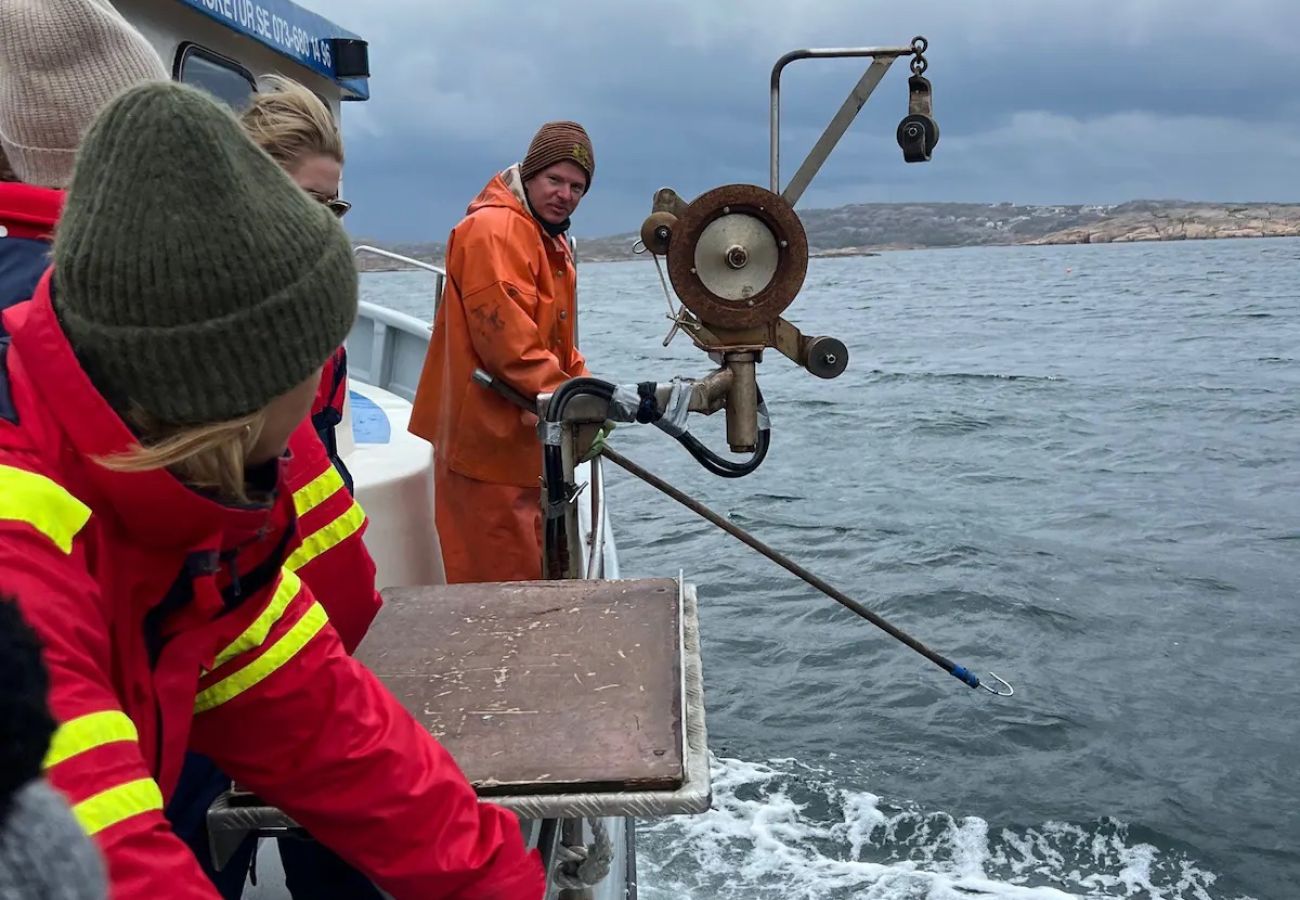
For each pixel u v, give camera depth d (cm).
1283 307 4300
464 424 333
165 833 98
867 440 1566
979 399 1978
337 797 133
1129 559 929
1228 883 468
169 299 96
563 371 327
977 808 520
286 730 131
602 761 151
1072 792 535
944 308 5231
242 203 98
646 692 168
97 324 97
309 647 132
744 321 278
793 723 611
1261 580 865
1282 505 1121
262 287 99
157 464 100
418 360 609
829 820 509
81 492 103
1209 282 6612
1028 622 772
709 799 148
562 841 209
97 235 96
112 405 101
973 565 912
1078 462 1382
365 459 313
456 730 160
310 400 113
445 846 134
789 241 278
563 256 349
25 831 55
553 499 272
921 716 616
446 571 347
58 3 138
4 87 138
